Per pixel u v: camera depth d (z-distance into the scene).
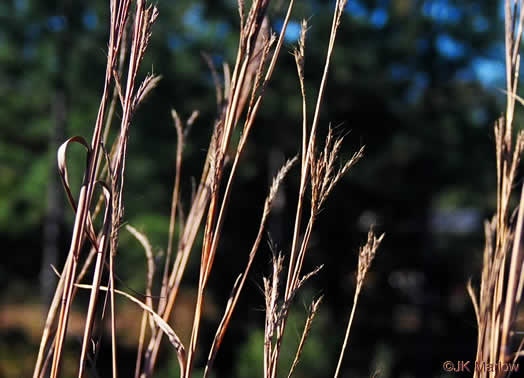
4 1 9.88
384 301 12.63
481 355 1.10
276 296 1.07
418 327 12.38
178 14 10.66
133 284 8.34
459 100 13.06
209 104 10.24
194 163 10.24
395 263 13.23
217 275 11.08
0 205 11.23
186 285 10.17
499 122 1.10
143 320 1.41
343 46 11.21
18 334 10.30
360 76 11.27
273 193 1.13
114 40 1.10
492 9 12.85
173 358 7.64
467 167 12.74
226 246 11.41
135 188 10.29
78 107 10.91
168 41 10.52
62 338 1.07
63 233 11.38
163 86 10.04
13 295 15.45
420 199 13.10
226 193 1.12
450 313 12.23
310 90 10.14
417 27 12.22
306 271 11.12
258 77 1.12
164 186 10.39
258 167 11.33
